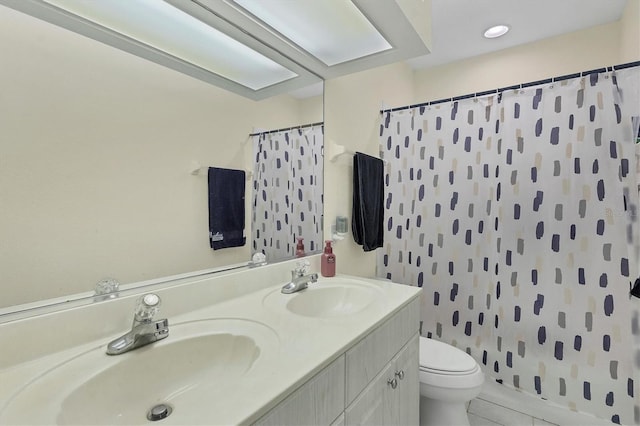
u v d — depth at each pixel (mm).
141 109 998
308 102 1631
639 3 1713
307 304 1267
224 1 1007
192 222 1135
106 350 778
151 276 1012
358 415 905
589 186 1630
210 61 1194
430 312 2125
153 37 1021
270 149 1441
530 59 2457
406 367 1256
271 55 1311
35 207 782
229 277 1183
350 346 848
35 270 781
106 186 912
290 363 713
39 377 670
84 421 628
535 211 1778
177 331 891
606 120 1590
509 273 1858
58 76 822
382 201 2166
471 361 1560
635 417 1528
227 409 555
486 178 1945
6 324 705
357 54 1380
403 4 1103
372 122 2199
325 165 1752
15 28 752
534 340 1787
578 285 1661
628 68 1545
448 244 2066
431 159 2119
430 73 2871
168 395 772
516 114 1838
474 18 2141
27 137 768
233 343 873
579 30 2283
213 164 1207
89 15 883
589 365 1637
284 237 1509
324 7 1063
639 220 1517
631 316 1535
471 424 1744
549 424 1729
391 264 2266
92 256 881
